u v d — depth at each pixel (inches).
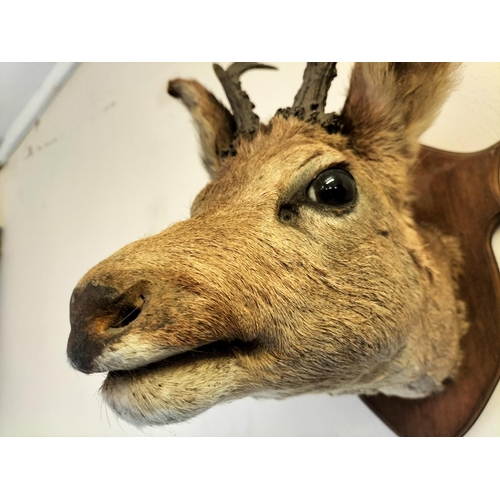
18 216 34.4
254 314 7.9
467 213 12.0
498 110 12.2
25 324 30.2
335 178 9.3
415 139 11.3
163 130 20.9
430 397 12.0
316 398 15.0
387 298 9.1
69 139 29.1
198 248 8.1
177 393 7.3
